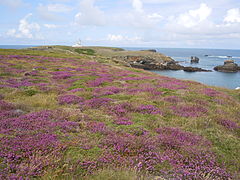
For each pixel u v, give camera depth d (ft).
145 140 24.99
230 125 35.73
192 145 25.72
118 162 20.24
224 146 26.48
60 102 45.24
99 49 573.74
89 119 33.81
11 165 17.52
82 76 91.86
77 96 50.83
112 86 69.87
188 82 98.89
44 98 48.08
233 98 68.85
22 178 15.93
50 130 26.78
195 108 44.09
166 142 25.30
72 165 18.88
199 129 32.60
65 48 501.97
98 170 18.33
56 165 18.52
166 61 406.41
